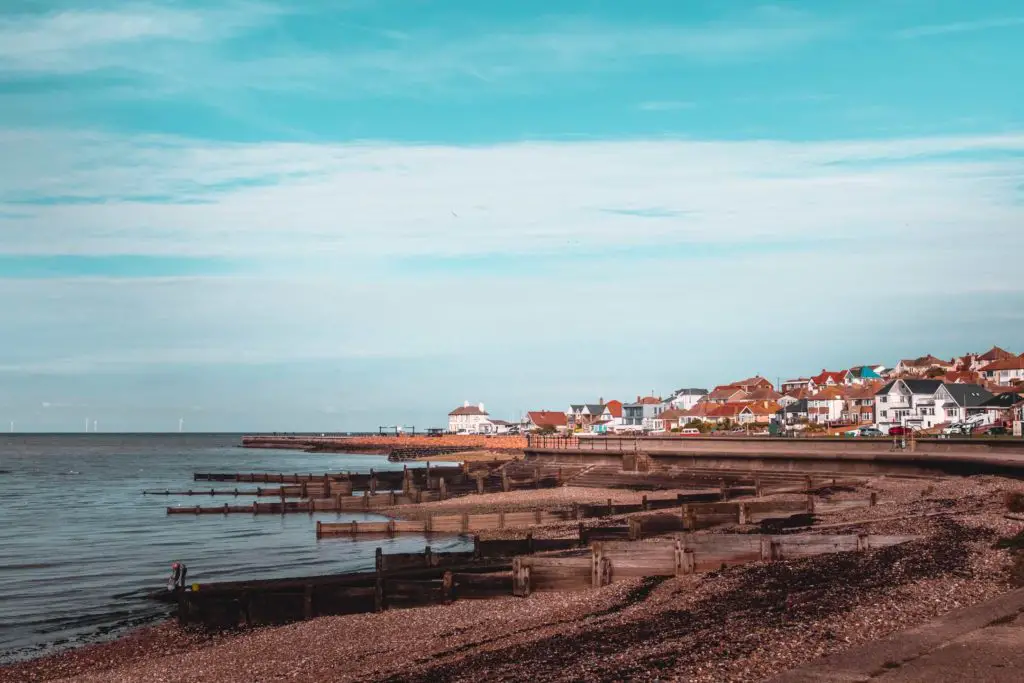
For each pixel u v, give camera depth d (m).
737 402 185.75
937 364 194.25
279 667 24.69
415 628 27.89
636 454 78.31
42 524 70.00
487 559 36.00
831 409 163.75
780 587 25.11
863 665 16.14
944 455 57.62
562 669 18.81
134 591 41.22
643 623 23.00
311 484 91.88
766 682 15.55
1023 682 14.65
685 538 29.52
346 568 46.19
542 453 94.56
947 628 18.42
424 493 78.00
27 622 35.00
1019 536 28.55
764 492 55.47
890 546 29.02
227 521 71.00
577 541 40.38
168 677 24.66
